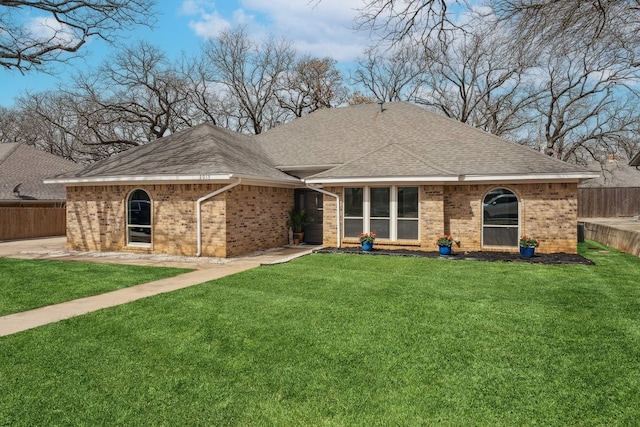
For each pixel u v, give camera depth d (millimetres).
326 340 5375
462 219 13734
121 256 13531
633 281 8906
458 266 10859
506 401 3818
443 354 4895
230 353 4992
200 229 13242
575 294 7738
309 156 17203
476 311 6605
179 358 4859
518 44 7398
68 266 11422
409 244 13719
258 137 20188
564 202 12750
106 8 14281
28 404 3826
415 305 6988
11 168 23125
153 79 33750
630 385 4098
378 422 3494
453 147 15266
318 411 3678
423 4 7246
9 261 12391
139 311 6777
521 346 5121
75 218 15234
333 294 7820
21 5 13297
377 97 36438
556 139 30531
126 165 14828
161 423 3514
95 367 4621
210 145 15141
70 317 6504
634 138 28594
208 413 3662
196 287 8555
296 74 39531
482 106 33094
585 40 7398
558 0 6625
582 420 3502
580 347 5078
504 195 13359
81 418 3598
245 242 13883
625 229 14695
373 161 14633
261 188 14797
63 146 40312
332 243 14742
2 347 5219
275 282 8945
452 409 3688
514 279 9141
